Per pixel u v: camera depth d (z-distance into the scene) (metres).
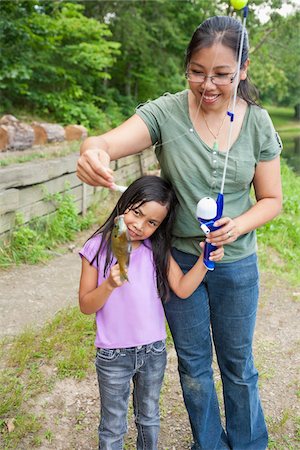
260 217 2.01
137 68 17.20
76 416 2.82
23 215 5.44
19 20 10.38
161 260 2.08
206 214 1.82
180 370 2.29
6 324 3.84
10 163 6.00
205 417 2.33
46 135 8.77
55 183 6.09
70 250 5.72
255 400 2.37
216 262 2.07
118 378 2.09
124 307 2.04
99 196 7.45
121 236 1.77
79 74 13.15
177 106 1.98
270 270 5.48
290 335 3.98
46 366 3.21
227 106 1.93
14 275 4.82
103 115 13.53
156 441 2.25
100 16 15.46
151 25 16.36
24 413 2.79
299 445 2.70
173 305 2.16
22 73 10.69
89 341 3.52
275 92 23.19
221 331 2.20
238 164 1.95
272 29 16.88
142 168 9.87
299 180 11.74
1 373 3.12
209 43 1.77
